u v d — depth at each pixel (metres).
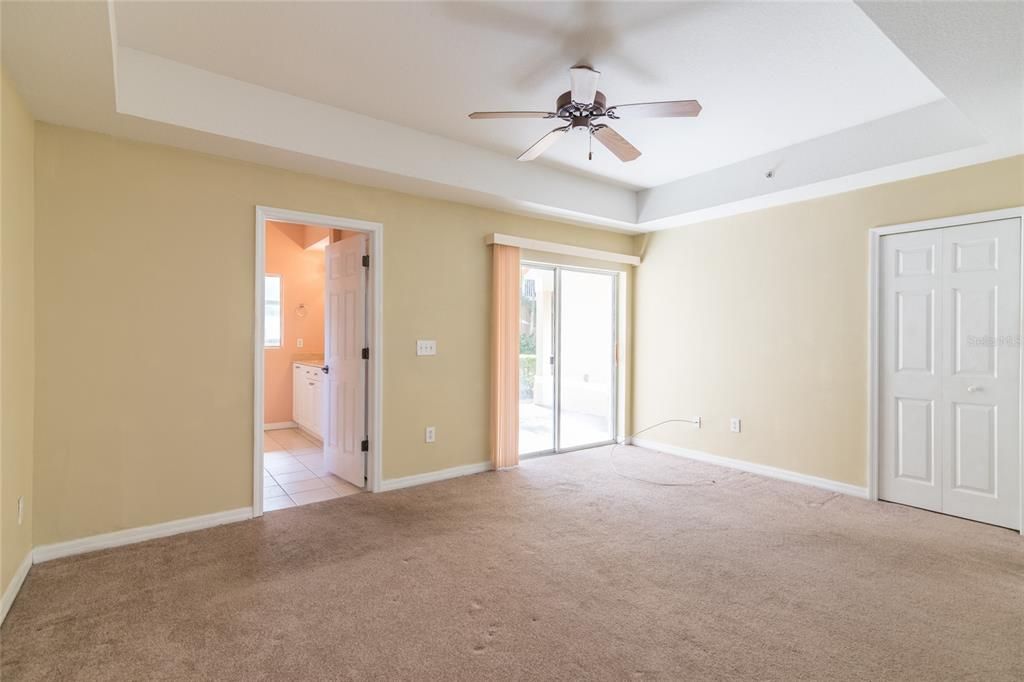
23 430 2.48
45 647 1.99
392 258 4.03
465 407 4.49
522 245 4.68
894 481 3.78
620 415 5.73
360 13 2.33
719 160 4.25
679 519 3.43
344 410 4.30
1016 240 3.24
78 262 2.80
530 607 2.32
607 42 2.55
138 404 2.98
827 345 4.12
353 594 2.43
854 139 3.58
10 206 2.25
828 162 3.71
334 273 4.49
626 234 5.70
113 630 2.11
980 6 1.83
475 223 4.52
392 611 2.28
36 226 2.67
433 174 3.76
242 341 3.34
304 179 3.58
